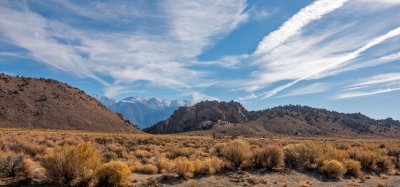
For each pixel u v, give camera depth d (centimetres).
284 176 2261
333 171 2428
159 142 5222
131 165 2225
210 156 3164
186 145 4862
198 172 2098
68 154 1558
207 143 5544
